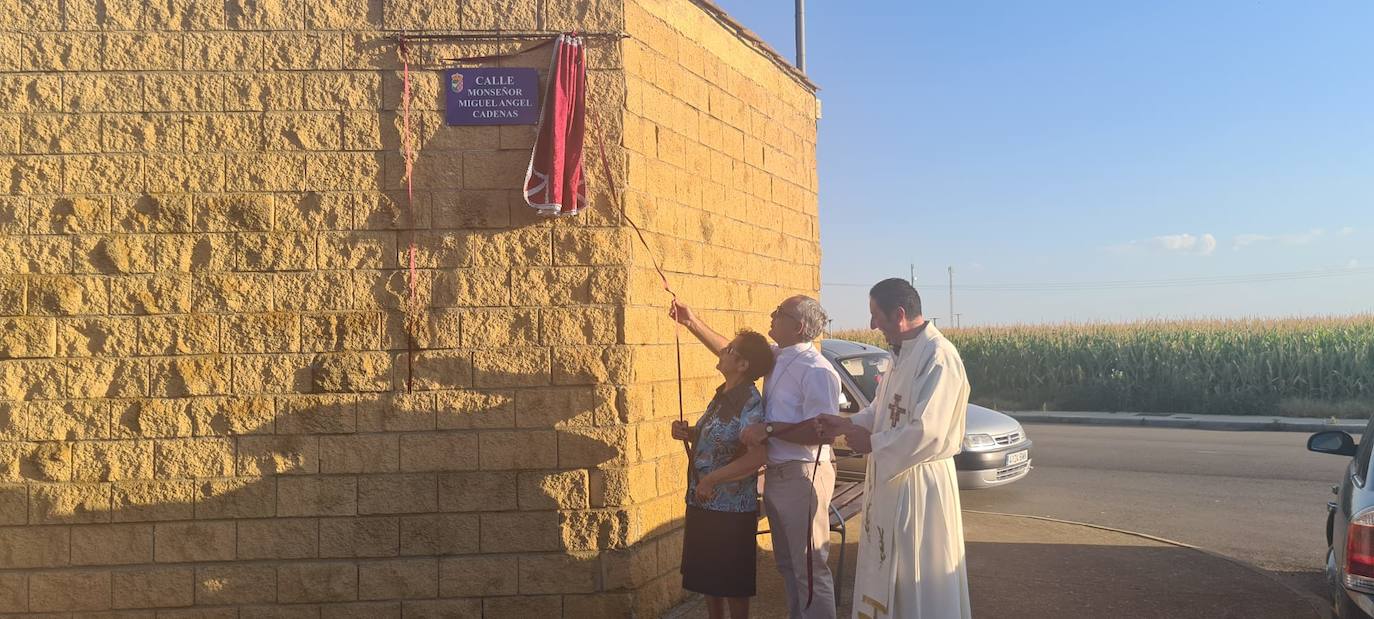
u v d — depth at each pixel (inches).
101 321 198.2
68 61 201.3
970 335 1045.8
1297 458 518.9
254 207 201.8
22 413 196.1
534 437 204.5
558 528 204.2
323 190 203.2
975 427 385.1
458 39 207.5
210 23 203.9
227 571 197.8
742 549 185.5
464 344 204.1
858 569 177.0
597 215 208.8
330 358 201.2
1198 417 788.6
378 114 205.2
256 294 200.8
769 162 294.8
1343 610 167.2
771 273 293.7
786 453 185.3
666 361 226.8
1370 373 798.5
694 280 243.6
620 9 213.6
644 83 222.2
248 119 203.2
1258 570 266.8
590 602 204.2
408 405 202.1
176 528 197.5
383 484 201.2
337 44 205.3
